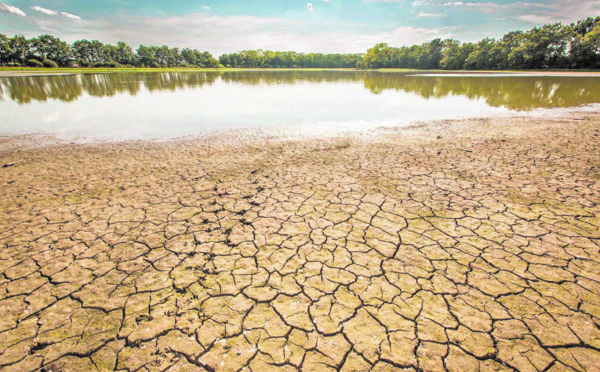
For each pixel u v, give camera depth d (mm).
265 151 6328
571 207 3635
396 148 6352
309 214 3660
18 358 1912
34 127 8734
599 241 2975
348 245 3035
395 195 4121
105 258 2871
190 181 4723
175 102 14078
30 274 2654
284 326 2131
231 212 3740
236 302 2346
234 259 2854
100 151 6391
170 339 2043
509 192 4098
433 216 3553
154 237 3215
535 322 2113
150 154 6168
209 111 11523
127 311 2266
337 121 9469
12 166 5426
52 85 23188
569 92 15695
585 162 5113
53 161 5723
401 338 2025
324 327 2117
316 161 5629
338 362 1877
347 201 3975
